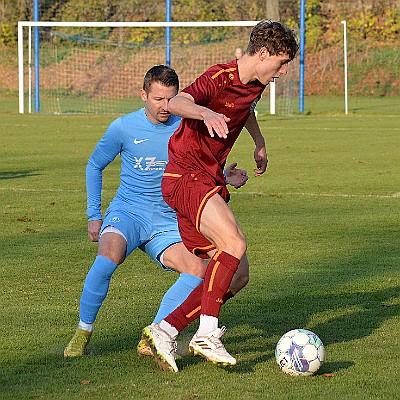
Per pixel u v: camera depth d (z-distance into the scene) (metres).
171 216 10.92
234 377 9.30
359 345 10.59
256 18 85.81
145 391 8.82
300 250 17.09
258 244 17.72
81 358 10.04
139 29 82.44
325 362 9.86
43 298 13.06
